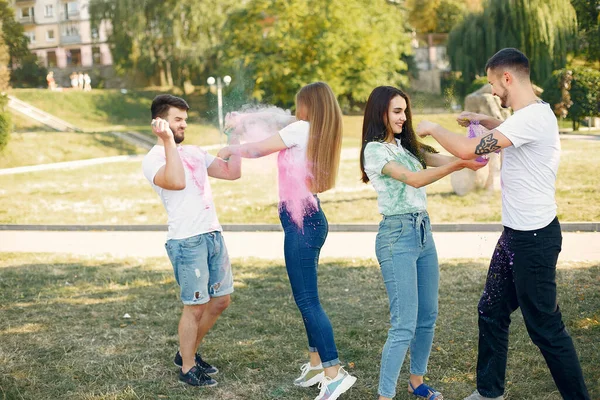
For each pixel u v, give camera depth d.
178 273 3.88
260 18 36.59
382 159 3.42
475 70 33.00
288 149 3.69
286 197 3.70
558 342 3.23
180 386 3.96
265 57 35.50
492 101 12.30
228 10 43.56
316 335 3.65
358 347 4.50
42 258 8.03
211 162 4.07
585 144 19.47
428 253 3.59
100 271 7.11
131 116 43.22
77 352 4.53
